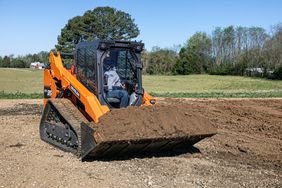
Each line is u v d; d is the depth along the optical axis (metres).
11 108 19.53
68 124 9.15
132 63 9.68
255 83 56.47
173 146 9.25
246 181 7.54
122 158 8.95
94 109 8.62
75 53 10.09
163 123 8.48
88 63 9.47
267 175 8.05
